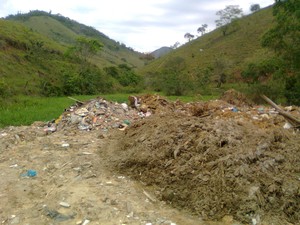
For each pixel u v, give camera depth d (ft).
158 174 17.10
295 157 15.61
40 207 15.11
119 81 147.23
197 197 14.66
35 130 29.07
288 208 13.33
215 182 14.62
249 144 16.51
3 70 112.06
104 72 150.30
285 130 18.95
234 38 209.87
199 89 109.60
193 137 18.13
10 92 78.69
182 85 108.78
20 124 38.14
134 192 16.26
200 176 15.21
